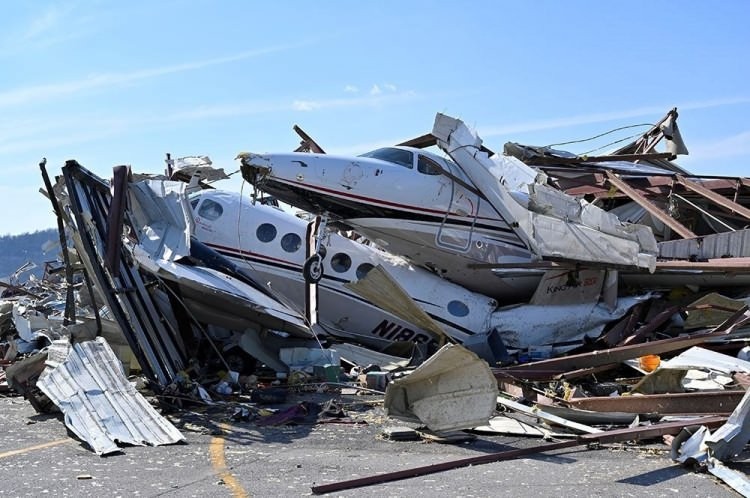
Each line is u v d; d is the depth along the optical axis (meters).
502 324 15.72
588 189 20.61
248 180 14.48
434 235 15.62
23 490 6.06
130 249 11.36
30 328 15.88
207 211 15.64
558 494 5.97
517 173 16.70
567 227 15.59
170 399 10.18
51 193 11.83
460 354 8.11
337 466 6.94
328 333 15.93
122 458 7.25
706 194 19.41
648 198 20.23
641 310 15.98
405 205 15.26
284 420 9.15
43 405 9.95
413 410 8.30
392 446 7.92
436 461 7.14
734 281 15.52
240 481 6.38
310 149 20.31
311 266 14.45
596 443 7.75
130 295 10.97
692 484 6.29
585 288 15.95
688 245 16.28
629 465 6.94
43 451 7.56
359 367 13.77
